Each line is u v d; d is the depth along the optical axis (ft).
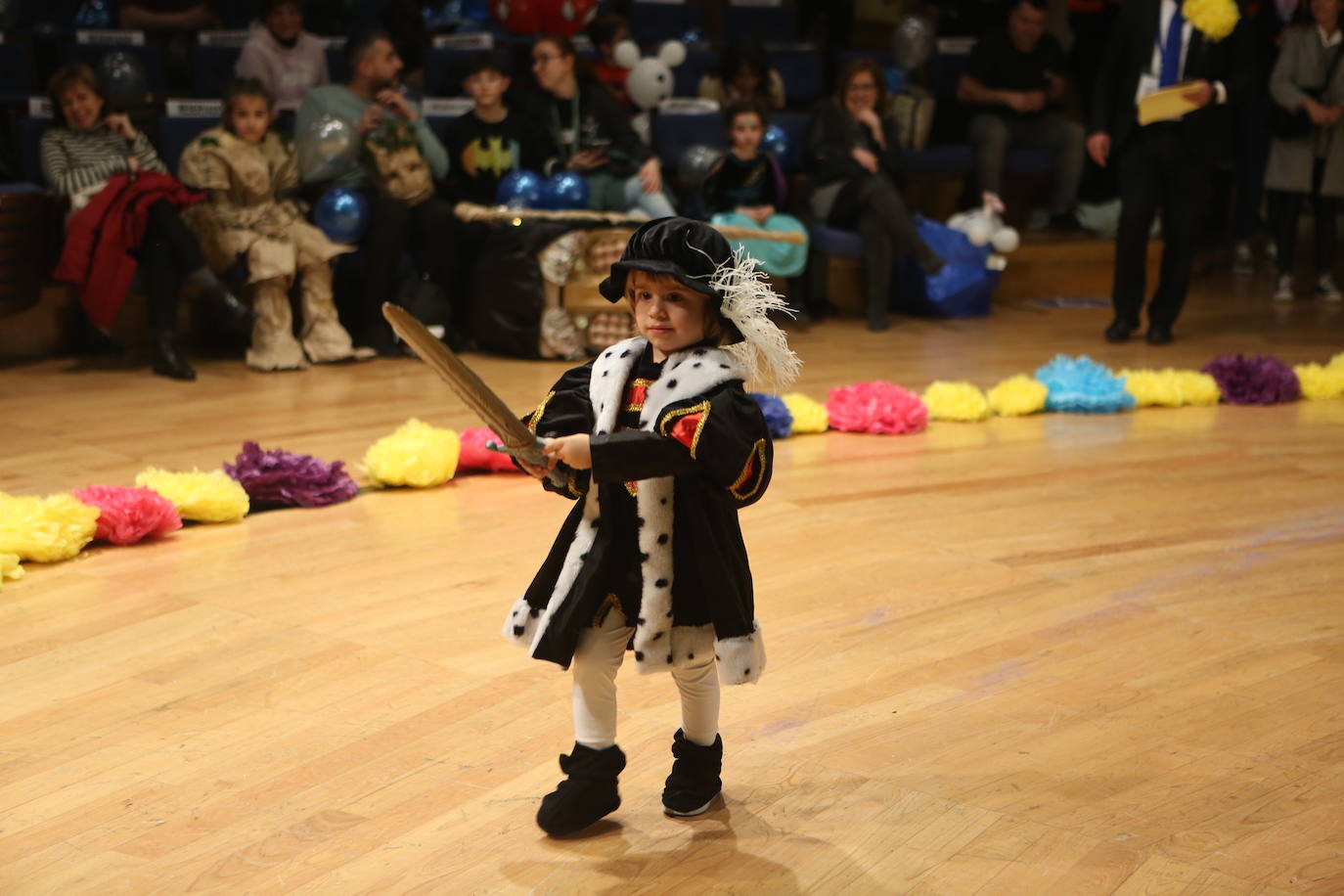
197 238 34.37
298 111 36.68
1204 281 52.29
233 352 36.99
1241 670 17.57
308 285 35.65
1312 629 19.04
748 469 12.07
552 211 36.63
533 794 14.08
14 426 28.48
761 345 12.32
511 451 11.69
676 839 13.25
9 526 20.39
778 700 16.47
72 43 40.50
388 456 24.85
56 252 35.47
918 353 38.75
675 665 12.64
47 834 13.16
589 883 12.45
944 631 18.74
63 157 33.94
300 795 13.98
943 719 16.02
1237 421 31.58
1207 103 37.24
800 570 21.04
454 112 40.78
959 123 50.42
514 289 36.37
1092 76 56.08
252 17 45.27
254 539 22.03
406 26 43.50
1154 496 25.39
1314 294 49.34
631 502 12.60
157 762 14.65
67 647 17.65
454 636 18.21
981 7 53.62
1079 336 41.47
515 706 16.14
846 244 42.32
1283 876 12.64
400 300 36.91
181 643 17.83
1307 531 23.45
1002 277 48.14
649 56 47.14
